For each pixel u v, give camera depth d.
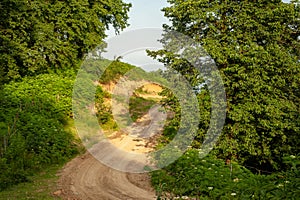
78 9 22.84
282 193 5.06
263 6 13.76
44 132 14.65
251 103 12.50
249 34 13.16
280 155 13.02
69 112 18.84
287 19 13.75
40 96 19.11
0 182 9.45
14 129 13.69
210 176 8.96
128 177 11.39
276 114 12.16
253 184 7.57
